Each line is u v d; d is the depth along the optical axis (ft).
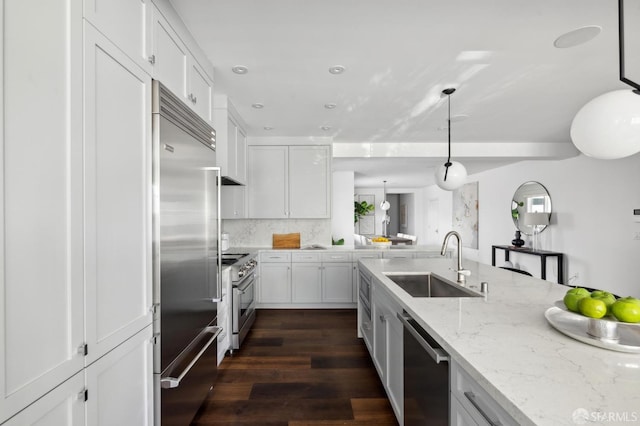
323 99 10.57
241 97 10.43
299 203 15.44
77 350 3.31
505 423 2.78
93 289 3.56
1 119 2.52
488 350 3.53
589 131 4.09
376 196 35.83
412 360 5.29
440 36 6.88
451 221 29.58
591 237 15.96
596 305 3.94
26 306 2.72
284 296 15.12
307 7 5.89
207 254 6.85
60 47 3.12
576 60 7.93
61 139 3.12
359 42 7.13
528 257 19.88
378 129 14.19
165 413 5.05
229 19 6.21
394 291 6.38
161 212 4.91
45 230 2.93
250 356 9.78
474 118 12.60
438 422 4.25
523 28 6.56
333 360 9.48
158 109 4.89
